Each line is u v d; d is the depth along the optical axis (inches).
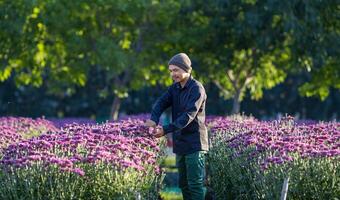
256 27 864.3
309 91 1007.6
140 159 369.1
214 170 447.8
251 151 408.2
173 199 505.0
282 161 365.1
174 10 920.3
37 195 342.6
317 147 382.9
